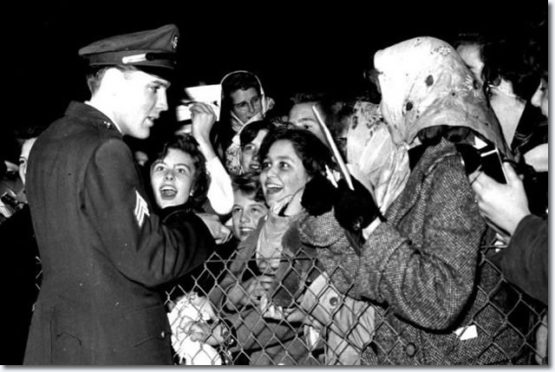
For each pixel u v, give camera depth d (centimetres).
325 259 210
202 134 311
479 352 191
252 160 318
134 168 206
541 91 220
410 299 178
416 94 210
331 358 225
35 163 214
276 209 257
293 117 310
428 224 182
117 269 202
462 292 175
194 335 255
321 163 267
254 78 371
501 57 238
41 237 212
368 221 187
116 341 201
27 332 255
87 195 201
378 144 261
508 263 172
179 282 257
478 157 181
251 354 254
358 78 736
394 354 199
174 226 212
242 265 259
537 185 196
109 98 225
